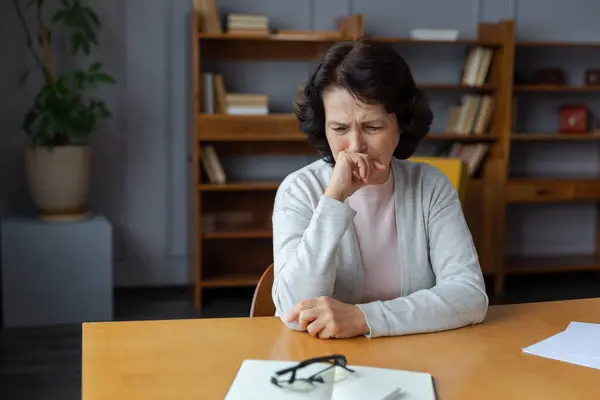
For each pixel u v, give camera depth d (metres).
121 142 4.86
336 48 1.57
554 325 1.54
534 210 5.57
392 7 5.12
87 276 4.16
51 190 4.14
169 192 4.98
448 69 5.23
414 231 1.71
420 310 1.48
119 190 4.91
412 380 1.19
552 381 1.22
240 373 1.20
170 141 4.94
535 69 5.38
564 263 5.27
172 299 4.75
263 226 4.89
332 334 1.42
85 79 4.16
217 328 1.48
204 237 4.58
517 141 5.43
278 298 1.54
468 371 1.26
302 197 1.70
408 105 1.59
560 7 5.37
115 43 4.77
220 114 4.56
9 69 4.60
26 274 4.09
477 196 4.95
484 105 5.00
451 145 5.20
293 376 1.16
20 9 4.58
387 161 1.58
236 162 5.03
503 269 5.02
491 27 5.00
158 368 1.25
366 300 1.70
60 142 4.21
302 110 1.71
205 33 4.50
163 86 4.88
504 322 1.56
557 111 5.45
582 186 5.10
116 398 1.13
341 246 1.66
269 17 4.96
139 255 5.00
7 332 3.98
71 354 3.65
